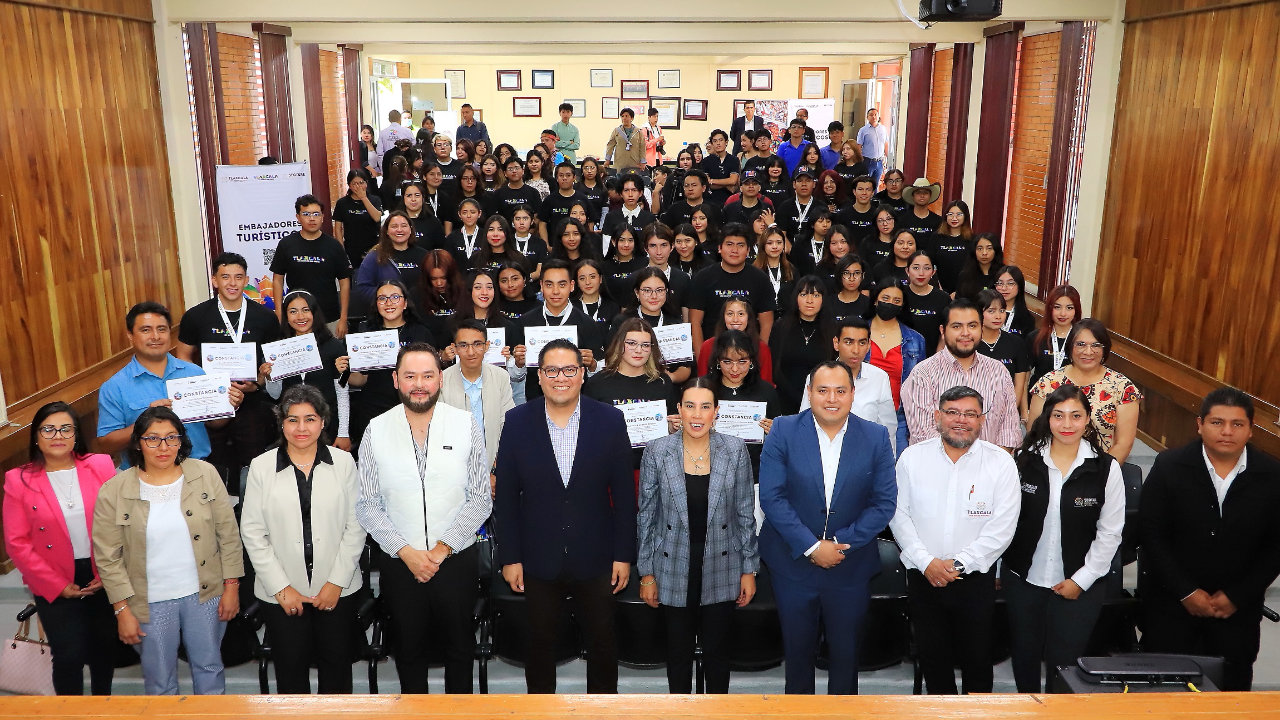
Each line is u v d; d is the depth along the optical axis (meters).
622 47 15.39
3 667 3.90
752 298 6.24
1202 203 6.79
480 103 21.64
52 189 6.50
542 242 7.84
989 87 11.37
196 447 4.72
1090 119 8.52
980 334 4.60
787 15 8.85
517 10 8.75
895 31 11.27
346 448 5.41
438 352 5.02
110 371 7.07
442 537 3.72
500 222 7.32
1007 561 3.84
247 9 8.49
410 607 3.80
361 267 7.47
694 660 4.05
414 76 21.38
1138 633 4.66
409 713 2.25
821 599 3.81
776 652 4.22
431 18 8.77
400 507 3.73
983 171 11.58
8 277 5.90
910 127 14.91
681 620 3.83
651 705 2.28
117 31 7.62
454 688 3.92
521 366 5.57
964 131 12.16
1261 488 3.76
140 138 7.99
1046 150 10.19
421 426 3.80
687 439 3.82
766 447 3.89
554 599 3.80
